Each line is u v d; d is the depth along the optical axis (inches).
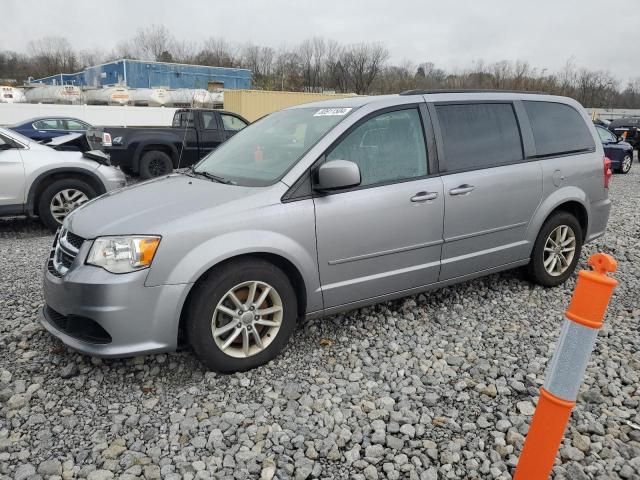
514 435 109.4
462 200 160.7
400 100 156.2
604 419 116.6
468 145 166.2
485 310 174.7
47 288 131.0
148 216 125.6
